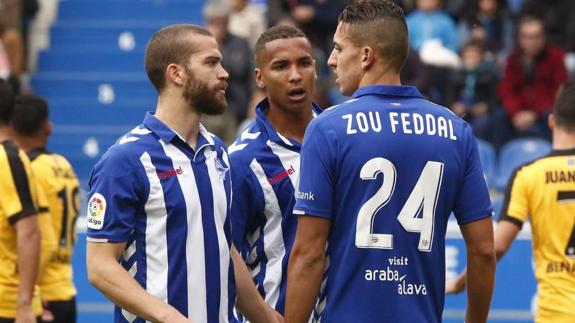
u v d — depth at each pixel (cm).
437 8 3931
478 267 1443
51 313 2191
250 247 1672
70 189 2227
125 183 1416
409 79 3609
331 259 1413
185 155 1452
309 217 1391
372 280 1389
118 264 1409
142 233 1430
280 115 1683
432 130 1408
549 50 3594
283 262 1655
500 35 3988
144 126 1459
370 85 1424
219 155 1498
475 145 1446
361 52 1424
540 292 1891
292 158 1659
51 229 2134
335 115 1404
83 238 2822
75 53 4325
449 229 2714
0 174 1911
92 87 4206
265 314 1536
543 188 1888
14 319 1941
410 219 1392
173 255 1432
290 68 1661
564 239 1864
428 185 1398
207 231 1453
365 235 1388
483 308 1468
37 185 2123
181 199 1435
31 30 4419
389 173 1387
